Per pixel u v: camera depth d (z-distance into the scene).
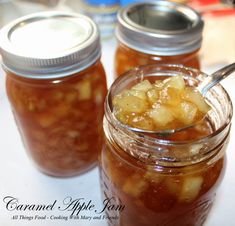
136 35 0.30
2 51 0.26
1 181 0.29
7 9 0.51
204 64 0.39
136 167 0.22
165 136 0.21
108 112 0.22
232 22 0.45
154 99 0.22
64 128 0.28
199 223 0.25
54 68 0.25
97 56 0.27
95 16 0.43
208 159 0.21
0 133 0.33
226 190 0.28
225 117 0.21
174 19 0.33
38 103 0.26
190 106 0.21
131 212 0.24
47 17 0.30
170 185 0.21
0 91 0.37
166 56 0.30
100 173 0.25
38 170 0.31
